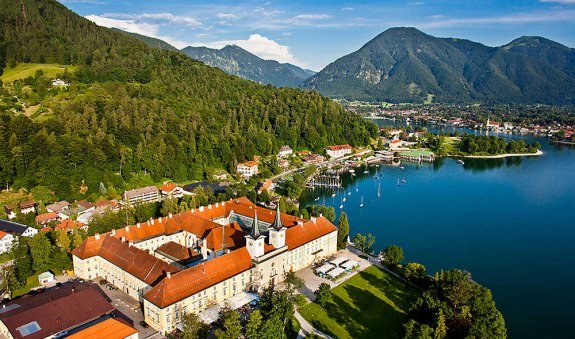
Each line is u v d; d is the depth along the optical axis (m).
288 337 133.00
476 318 126.69
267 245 166.88
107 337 114.00
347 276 175.62
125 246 160.00
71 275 168.88
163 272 142.62
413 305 137.38
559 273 197.75
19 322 120.38
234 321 121.25
